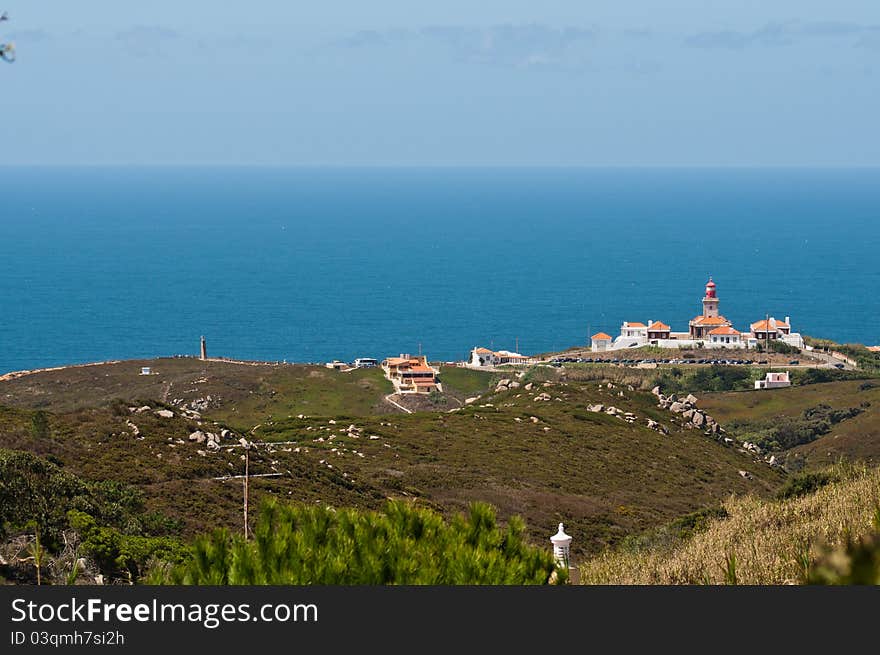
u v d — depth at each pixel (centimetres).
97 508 4316
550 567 2264
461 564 2148
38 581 3297
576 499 7350
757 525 4234
